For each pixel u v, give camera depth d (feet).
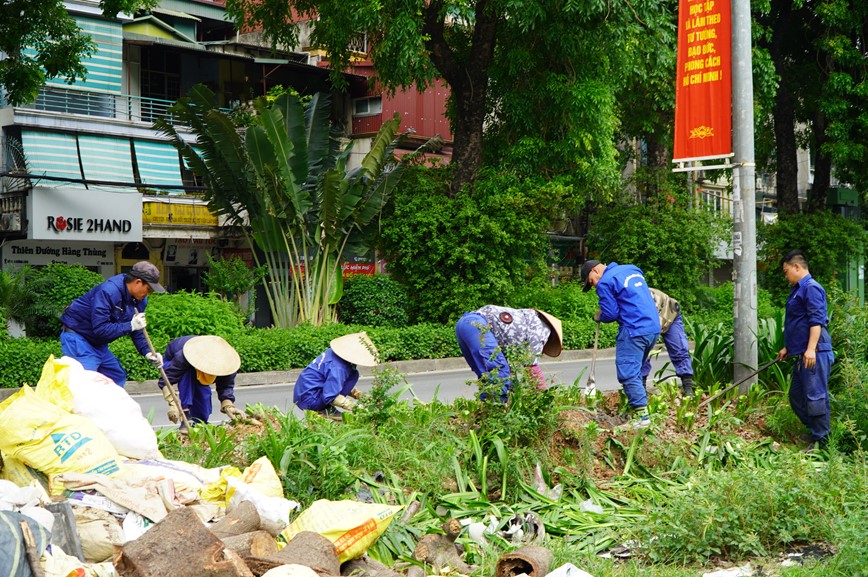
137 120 86.63
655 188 90.33
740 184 30.58
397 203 71.72
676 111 32.19
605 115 69.46
